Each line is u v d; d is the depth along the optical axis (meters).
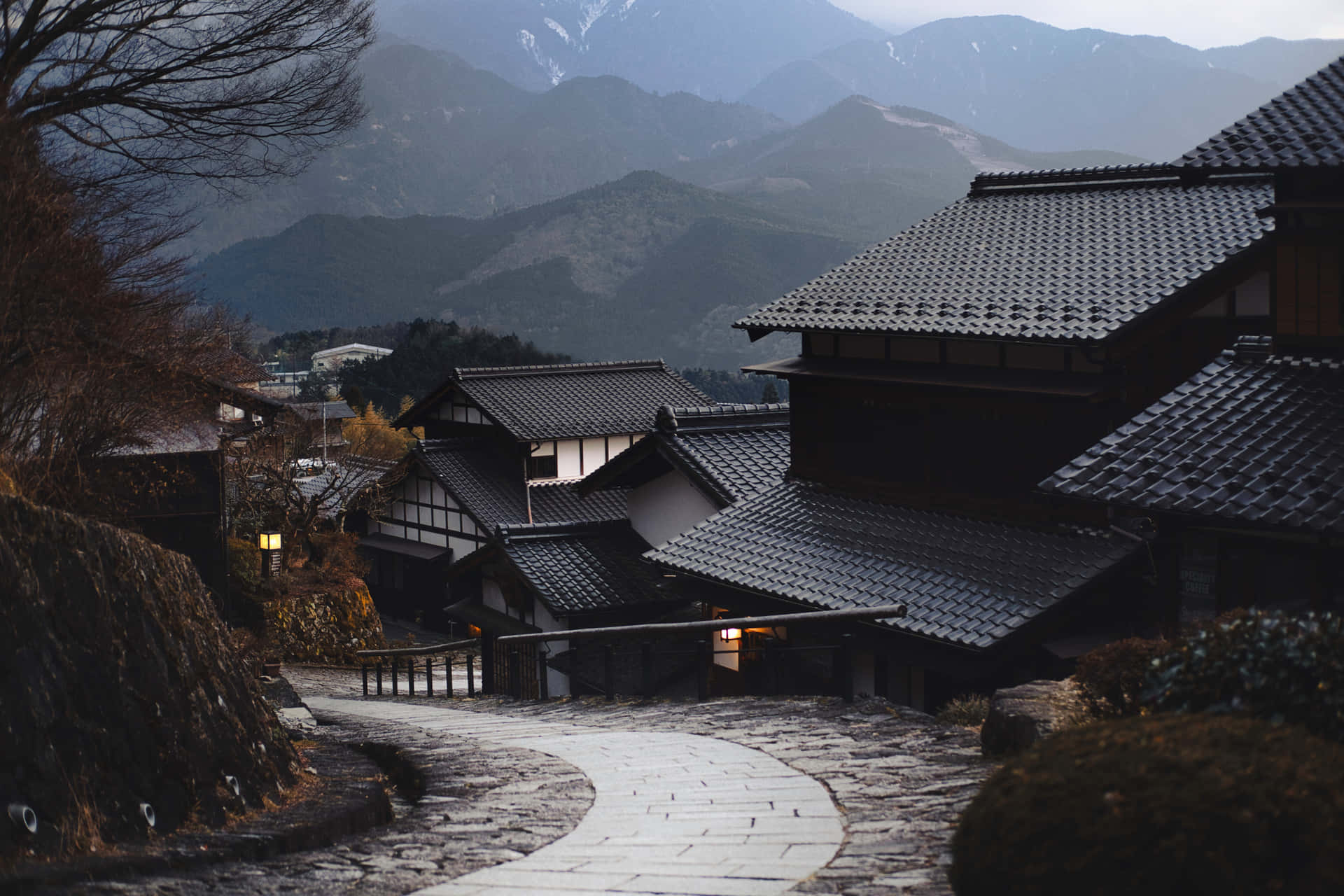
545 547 21.41
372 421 53.75
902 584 14.52
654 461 21.50
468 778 8.13
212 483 18.52
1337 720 4.40
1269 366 11.73
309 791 7.34
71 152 11.35
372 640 29.56
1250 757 3.07
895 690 15.13
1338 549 9.70
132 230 11.60
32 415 10.08
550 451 33.91
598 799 6.92
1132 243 15.75
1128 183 18.06
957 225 19.11
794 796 6.73
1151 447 10.97
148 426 13.05
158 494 17.89
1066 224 17.50
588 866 4.89
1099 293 14.38
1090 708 6.49
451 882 4.60
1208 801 2.90
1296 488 9.62
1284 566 10.14
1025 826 3.09
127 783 5.58
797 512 17.69
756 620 12.43
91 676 5.74
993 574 13.99
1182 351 14.14
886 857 4.90
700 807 6.50
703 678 13.59
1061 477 10.95
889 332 15.83
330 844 6.09
